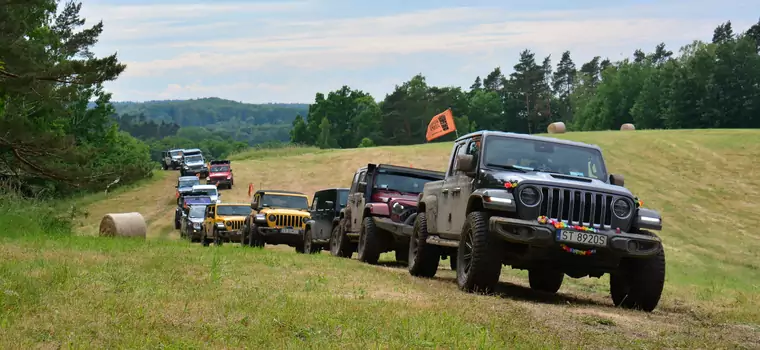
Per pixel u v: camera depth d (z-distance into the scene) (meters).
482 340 6.10
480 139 11.48
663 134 69.31
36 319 6.28
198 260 12.72
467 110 169.00
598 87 147.38
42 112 45.00
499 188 10.38
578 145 11.62
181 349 5.44
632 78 142.62
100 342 5.60
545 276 12.80
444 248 13.33
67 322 6.23
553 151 11.45
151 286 8.86
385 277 12.05
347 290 9.79
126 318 6.46
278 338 6.02
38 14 47.50
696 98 121.50
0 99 34.62
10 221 23.52
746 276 28.31
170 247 16.73
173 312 6.95
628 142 65.62
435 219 13.01
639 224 10.09
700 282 19.06
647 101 132.62
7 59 28.77
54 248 14.30
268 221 23.56
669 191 50.34
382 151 68.81
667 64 132.88
